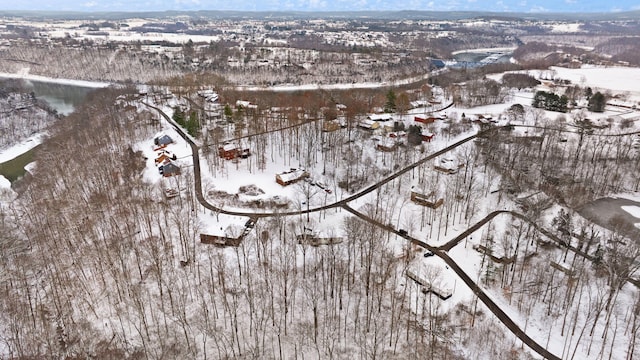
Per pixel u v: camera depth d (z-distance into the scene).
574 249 109.69
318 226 122.75
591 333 86.25
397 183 149.00
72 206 135.75
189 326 89.94
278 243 115.75
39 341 87.12
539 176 153.62
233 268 105.62
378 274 100.75
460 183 139.50
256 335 83.44
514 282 101.75
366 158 163.38
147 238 116.25
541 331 89.31
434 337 81.38
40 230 121.88
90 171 156.50
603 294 97.00
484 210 133.00
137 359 82.12
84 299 96.38
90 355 83.06
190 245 115.00
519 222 123.31
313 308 93.06
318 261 107.06
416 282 102.06
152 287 100.81
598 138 187.25
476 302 90.25
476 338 86.50
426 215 129.38
